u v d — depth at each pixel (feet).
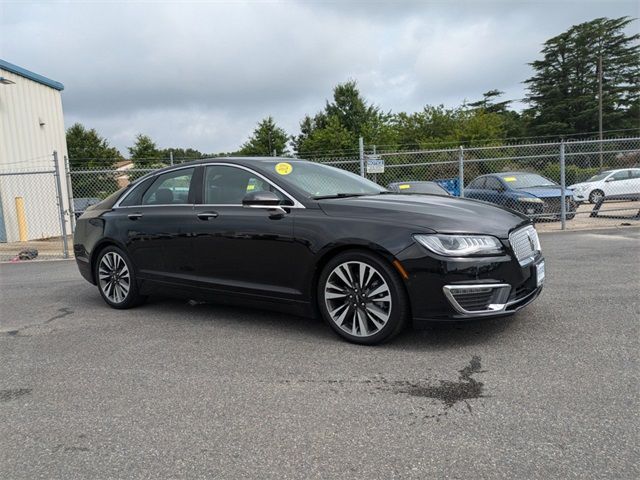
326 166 17.42
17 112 54.65
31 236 55.77
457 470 7.52
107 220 18.40
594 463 7.52
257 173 15.25
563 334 13.20
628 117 196.03
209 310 17.53
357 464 7.79
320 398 10.13
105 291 18.72
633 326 13.66
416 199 14.43
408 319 12.68
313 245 13.41
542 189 41.83
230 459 8.10
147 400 10.40
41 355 13.48
